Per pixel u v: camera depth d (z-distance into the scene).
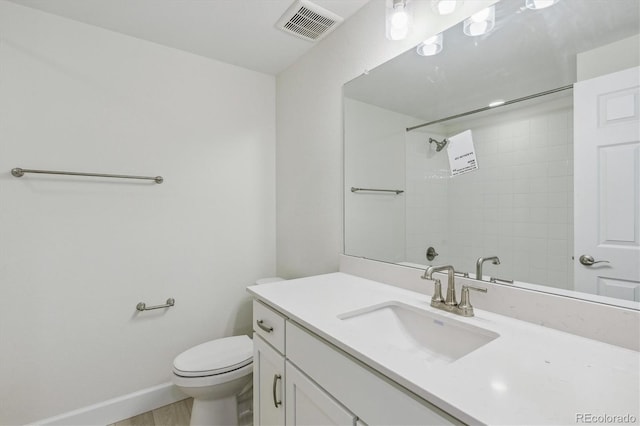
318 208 1.84
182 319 1.90
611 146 0.78
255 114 2.20
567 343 0.76
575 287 0.84
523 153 0.95
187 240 1.92
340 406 0.79
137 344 1.75
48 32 1.52
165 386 1.80
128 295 1.72
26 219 1.46
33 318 1.48
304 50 1.92
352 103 1.58
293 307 1.03
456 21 1.13
